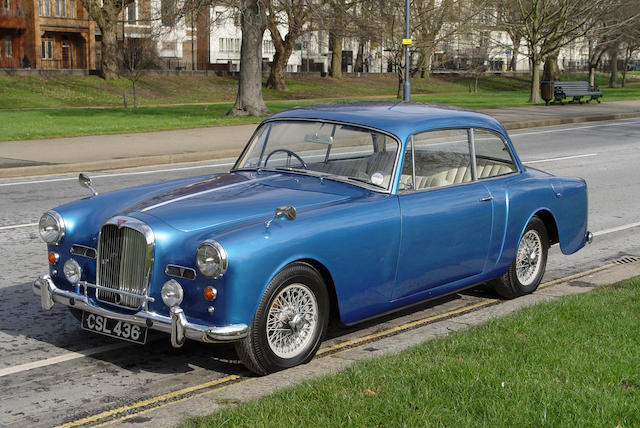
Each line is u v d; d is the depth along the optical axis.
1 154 16.06
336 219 4.84
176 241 4.59
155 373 4.81
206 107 34.38
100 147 17.59
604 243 9.09
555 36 37.31
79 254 4.99
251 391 4.38
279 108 32.19
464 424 3.63
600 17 38.16
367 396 3.95
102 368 4.91
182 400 4.29
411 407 3.83
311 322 4.82
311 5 34.22
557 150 18.62
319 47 69.50
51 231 5.07
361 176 5.44
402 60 42.34
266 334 4.54
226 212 4.86
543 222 6.75
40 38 55.09
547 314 5.55
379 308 5.29
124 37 53.97
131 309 4.69
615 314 5.53
